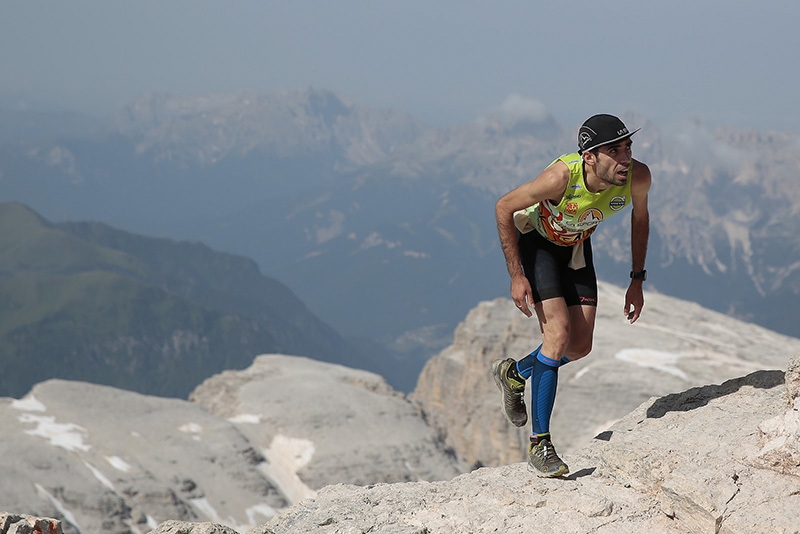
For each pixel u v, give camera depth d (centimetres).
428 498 999
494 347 16638
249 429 15138
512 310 17888
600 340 15850
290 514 1045
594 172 961
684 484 901
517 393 1067
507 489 988
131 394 15525
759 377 1188
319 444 14575
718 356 15588
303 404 15912
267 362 18825
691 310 19712
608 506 927
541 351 1045
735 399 1148
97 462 12400
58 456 12075
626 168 954
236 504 12375
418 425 16038
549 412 1041
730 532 841
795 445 901
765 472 911
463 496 988
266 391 16812
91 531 10581
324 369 18838
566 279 1066
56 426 13425
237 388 17150
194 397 17362
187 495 12144
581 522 908
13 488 10769
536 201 987
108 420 14088
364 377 18562
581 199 975
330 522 973
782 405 1069
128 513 11175
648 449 997
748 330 19138
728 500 869
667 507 910
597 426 13412
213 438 14162
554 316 1025
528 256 1062
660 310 18962
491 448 15288
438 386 17875
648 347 15588
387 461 14238
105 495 11181
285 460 14375
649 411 1213
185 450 13525
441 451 15362
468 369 16862
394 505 991
